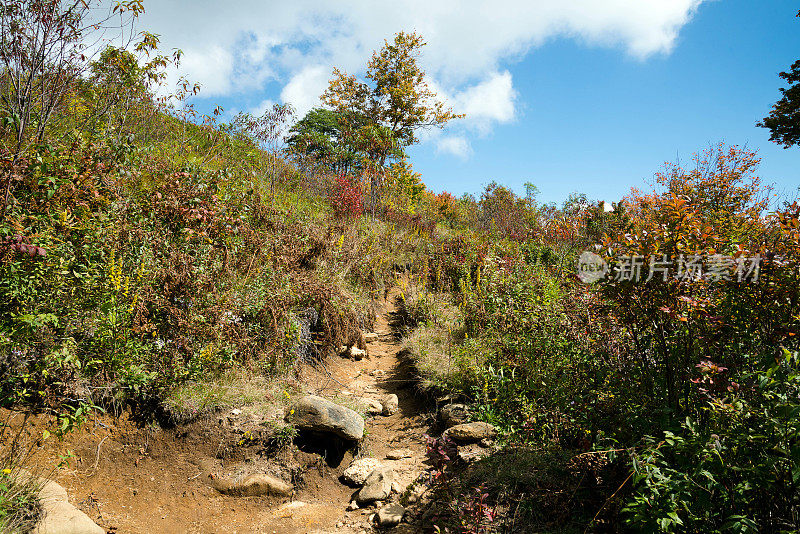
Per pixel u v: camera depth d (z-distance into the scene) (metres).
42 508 2.75
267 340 5.00
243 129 9.00
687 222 3.02
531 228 14.33
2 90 4.82
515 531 2.90
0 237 3.37
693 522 2.37
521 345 4.79
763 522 2.29
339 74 23.27
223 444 3.87
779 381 2.26
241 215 6.14
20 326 3.40
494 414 4.30
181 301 4.55
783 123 13.93
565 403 3.69
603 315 3.62
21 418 3.34
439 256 9.69
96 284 3.98
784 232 2.78
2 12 4.41
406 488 3.65
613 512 2.81
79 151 4.75
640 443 2.76
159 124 7.98
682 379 3.03
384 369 6.28
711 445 2.32
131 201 5.13
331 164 14.41
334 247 7.98
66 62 4.89
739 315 2.90
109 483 3.39
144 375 3.87
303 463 3.94
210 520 3.35
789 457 2.16
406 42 22.98
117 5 4.93
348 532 3.27
